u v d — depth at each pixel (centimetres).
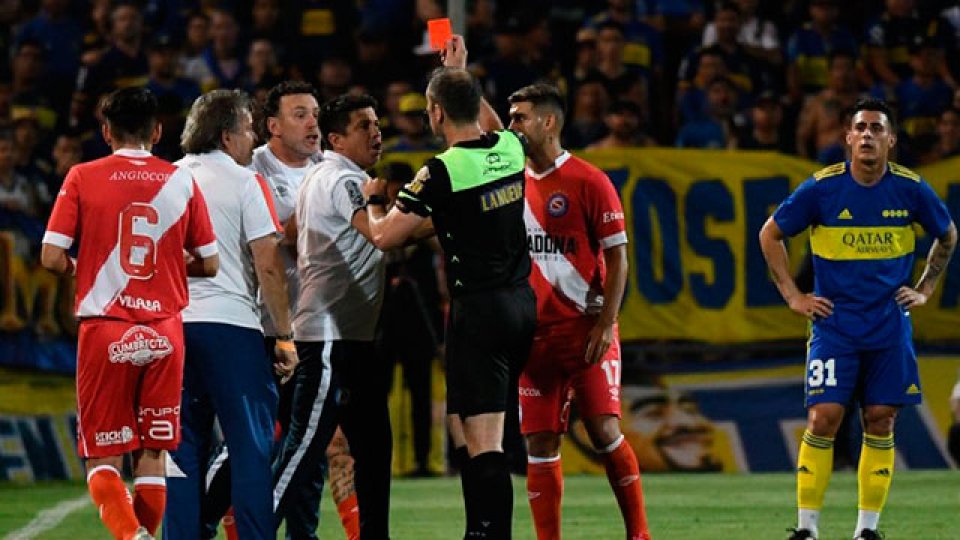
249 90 5472
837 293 2795
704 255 4772
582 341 2639
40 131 5184
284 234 2694
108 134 2380
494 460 2309
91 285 2316
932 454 4669
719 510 3678
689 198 4772
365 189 2461
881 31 5712
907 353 2802
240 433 2370
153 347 2305
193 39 5731
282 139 2686
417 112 4822
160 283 2327
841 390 2783
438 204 2312
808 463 2800
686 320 4759
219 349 2377
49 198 4875
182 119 4712
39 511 3788
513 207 2350
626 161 4772
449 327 2353
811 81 5531
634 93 5272
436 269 4669
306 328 2523
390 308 4612
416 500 3994
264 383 2406
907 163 5038
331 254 2511
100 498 2298
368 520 2562
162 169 2352
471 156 2319
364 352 2570
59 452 4688
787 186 4766
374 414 2573
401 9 5647
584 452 4703
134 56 5562
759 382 4778
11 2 6203
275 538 2394
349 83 5372
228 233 2400
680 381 4781
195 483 2419
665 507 3741
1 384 4691
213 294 2388
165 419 2328
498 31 5359
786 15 5731
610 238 2608
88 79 5469
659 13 5734
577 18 6009
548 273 2636
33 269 4766
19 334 4734
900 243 2792
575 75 5516
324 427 2514
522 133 2616
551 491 2667
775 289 4756
